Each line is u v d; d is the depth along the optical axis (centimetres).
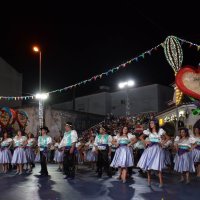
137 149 1334
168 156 1252
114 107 3109
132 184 890
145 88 2867
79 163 1781
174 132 1520
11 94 2809
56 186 852
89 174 1190
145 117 2058
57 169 1430
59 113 2623
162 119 1795
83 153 1669
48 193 739
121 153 938
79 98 3341
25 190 784
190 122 1770
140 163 867
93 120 2862
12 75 2838
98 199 662
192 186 858
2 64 2730
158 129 867
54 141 1848
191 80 410
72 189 798
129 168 1090
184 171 944
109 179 1016
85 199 662
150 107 2808
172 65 980
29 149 1280
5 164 1260
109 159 1120
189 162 942
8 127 1616
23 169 1392
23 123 1717
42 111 2309
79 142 1598
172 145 1251
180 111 1823
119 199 662
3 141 1273
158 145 853
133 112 2909
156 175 1127
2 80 2722
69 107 3466
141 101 2878
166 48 986
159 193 738
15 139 1236
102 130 1129
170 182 942
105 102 3111
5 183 915
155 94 2794
